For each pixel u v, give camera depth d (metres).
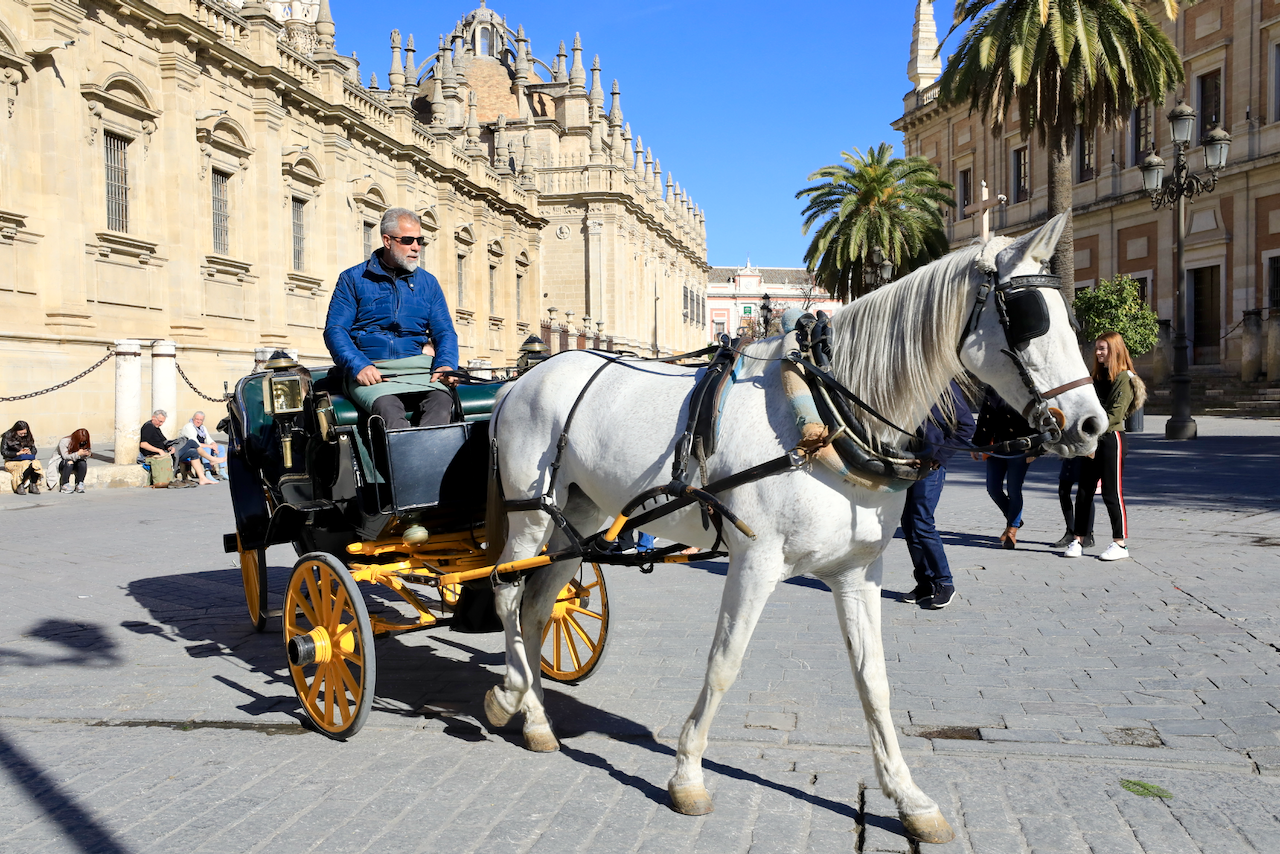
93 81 20.61
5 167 18.81
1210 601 6.99
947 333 3.42
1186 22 34.00
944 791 3.91
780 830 3.62
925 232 36.47
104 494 16.14
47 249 19.77
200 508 14.16
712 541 4.05
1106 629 6.32
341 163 30.80
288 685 5.54
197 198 23.94
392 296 5.61
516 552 4.66
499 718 4.62
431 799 3.92
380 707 5.17
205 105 24.31
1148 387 33.88
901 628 6.48
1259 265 31.48
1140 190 35.62
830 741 4.48
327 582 4.76
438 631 6.85
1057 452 3.25
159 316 22.80
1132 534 10.07
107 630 6.84
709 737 4.57
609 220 60.28
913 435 3.58
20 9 19.06
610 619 5.42
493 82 66.19
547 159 61.66
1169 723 4.61
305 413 5.49
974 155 46.94
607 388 4.35
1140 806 3.73
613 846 3.49
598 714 4.95
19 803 3.91
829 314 3.89
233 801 3.91
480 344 42.56
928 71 53.59
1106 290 29.83
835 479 3.53
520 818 3.73
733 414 3.77
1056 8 20.61
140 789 4.05
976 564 8.67
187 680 5.64
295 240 29.09
